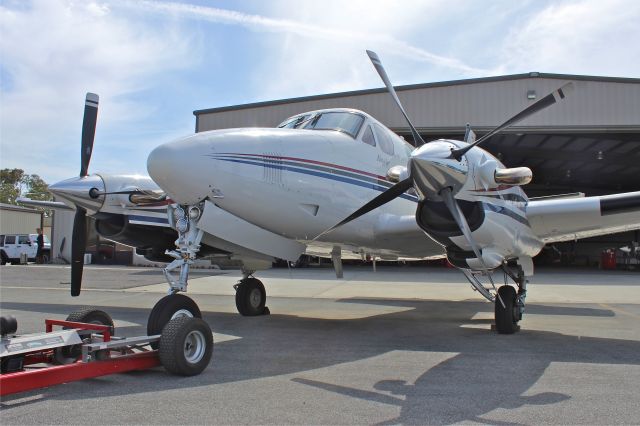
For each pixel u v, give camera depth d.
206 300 11.92
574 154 26.16
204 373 4.87
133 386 4.40
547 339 6.77
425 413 3.68
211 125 21.50
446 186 5.80
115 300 11.65
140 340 4.75
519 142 23.81
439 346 6.26
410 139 21.28
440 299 12.36
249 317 8.97
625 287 15.81
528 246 7.17
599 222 7.00
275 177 6.09
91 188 7.96
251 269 8.84
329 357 5.61
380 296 12.99
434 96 19.92
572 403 3.91
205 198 5.77
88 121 7.88
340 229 6.97
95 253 29.47
